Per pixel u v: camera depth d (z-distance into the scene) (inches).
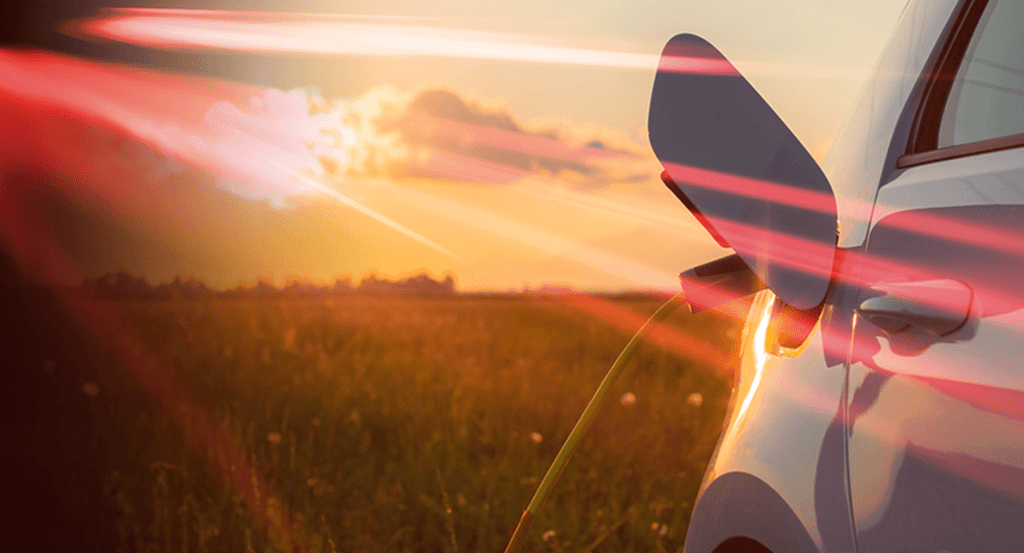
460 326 414.6
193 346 335.6
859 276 47.1
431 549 137.2
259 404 223.9
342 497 160.1
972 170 43.2
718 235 49.4
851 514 42.9
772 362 55.1
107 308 455.8
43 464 178.7
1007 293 37.9
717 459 59.1
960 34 52.4
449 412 211.9
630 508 142.7
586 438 191.0
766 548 51.9
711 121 48.8
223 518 144.3
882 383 43.0
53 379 269.7
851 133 57.9
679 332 368.2
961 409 38.2
